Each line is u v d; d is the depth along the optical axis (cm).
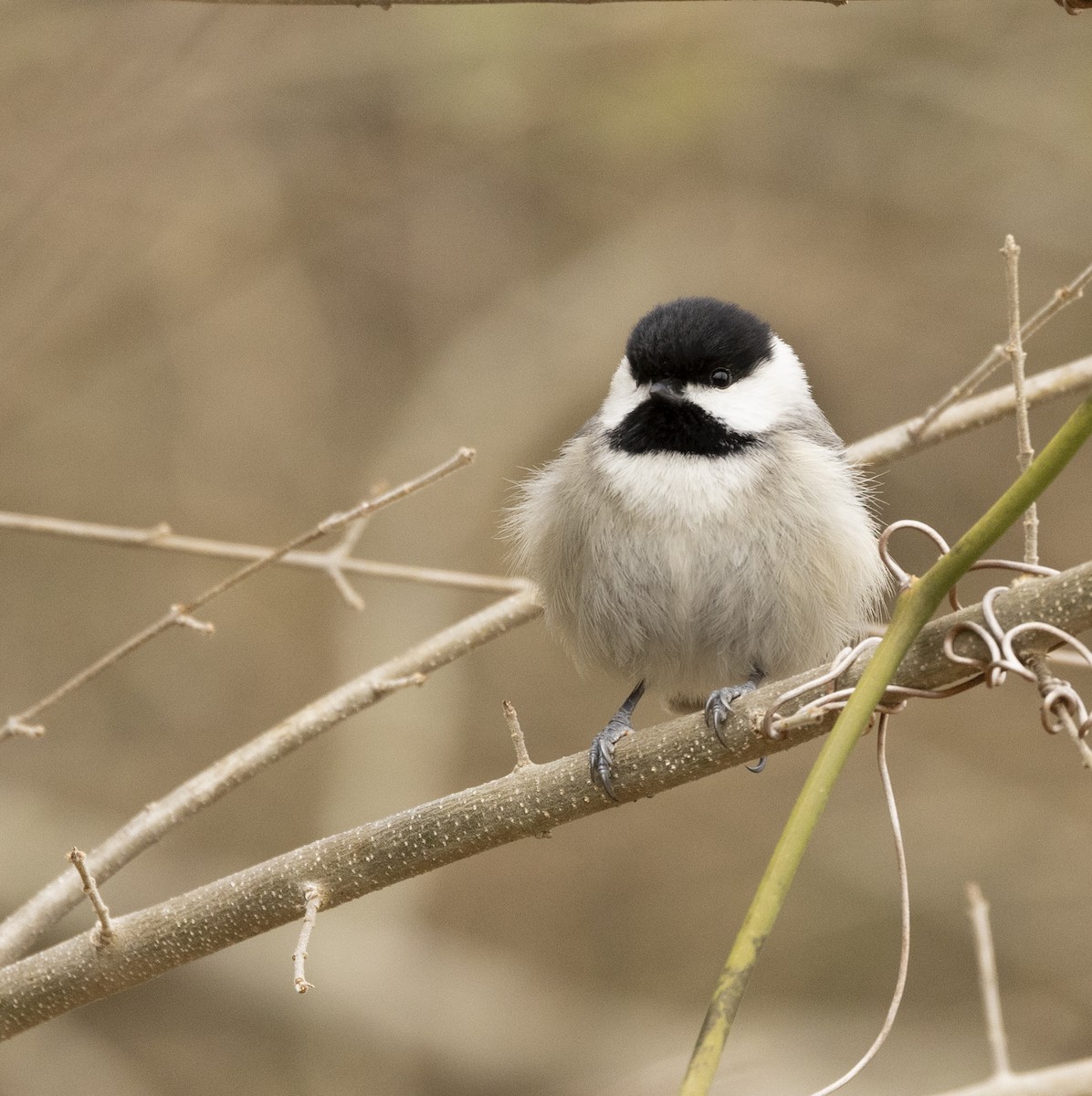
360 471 1409
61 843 1141
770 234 1377
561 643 715
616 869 1293
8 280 1238
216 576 1369
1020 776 1299
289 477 1402
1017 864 1251
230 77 1253
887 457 710
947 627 434
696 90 1223
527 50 1218
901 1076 1091
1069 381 700
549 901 1282
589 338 1380
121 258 1294
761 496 646
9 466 1358
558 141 1288
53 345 1275
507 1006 1173
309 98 1310
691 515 645
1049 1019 1166
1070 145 1251
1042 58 1258
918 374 1347
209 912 496
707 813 1316
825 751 396
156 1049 1127
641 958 1254
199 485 1393
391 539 1341
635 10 1229
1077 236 1297
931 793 1293
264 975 1130
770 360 681
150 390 1409
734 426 658
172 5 1217
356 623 1318
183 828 1278
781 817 1306
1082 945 1214
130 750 1302
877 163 1312
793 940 1247
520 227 1445
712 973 1239
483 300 1439
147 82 1213
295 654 1350
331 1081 1109
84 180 1226
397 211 1440
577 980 1245
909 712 1334
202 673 1341
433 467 1358
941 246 1352
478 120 1255
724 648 671
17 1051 1087
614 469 660
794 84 1304
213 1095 1105
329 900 490
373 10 1248
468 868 1291
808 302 1359
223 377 1425
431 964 1167
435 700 1276
